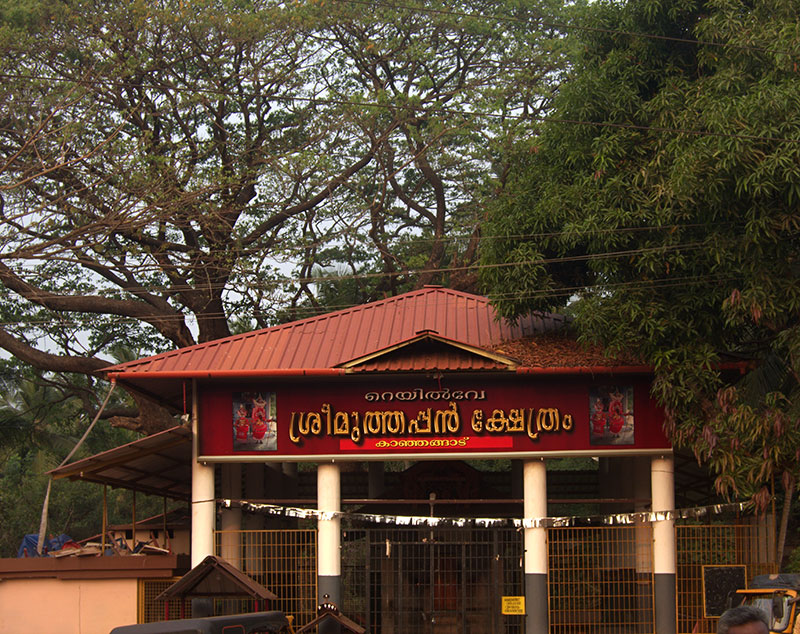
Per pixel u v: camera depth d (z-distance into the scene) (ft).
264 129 116.26
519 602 63.72
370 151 115.55
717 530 67.87
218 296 113.50
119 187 89.61
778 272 55.77
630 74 62.49
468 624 68.44
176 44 105.40
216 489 86.43
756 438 55.83
